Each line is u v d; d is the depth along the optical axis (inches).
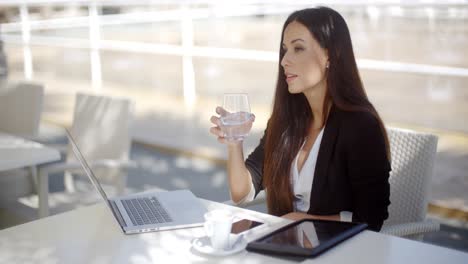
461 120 223.5
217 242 61.4
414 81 306.5
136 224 69.3
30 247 64.2
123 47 251.3
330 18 78.5
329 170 79.0
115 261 60.3
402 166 87.0
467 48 390.0
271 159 84.0
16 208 109.5
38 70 371.6
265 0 224.7
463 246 121.6
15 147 112.6
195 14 233.6
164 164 185.8
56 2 291.3
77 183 153.9
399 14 436.1
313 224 67.8
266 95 284.2
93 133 123.6
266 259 60.0
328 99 80.5
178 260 60.1
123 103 119.1
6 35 344.2
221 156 184.5
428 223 82.4
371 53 392.2
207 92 294.8
